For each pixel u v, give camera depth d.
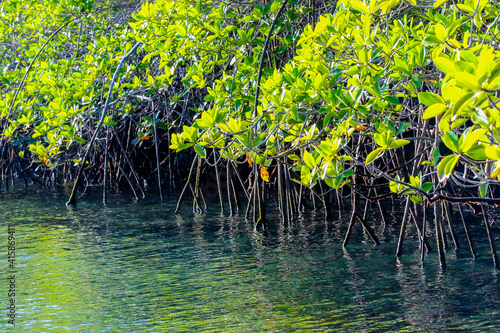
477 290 5.02
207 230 8.38
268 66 8.09
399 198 10.05
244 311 4.77
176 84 11.20
